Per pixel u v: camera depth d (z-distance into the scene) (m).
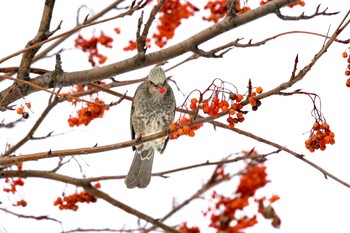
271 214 10.30
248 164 10.84
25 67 10.25
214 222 10.83
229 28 10.35
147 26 10.09
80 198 11.98
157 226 11.36
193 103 8.91
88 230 11.62
